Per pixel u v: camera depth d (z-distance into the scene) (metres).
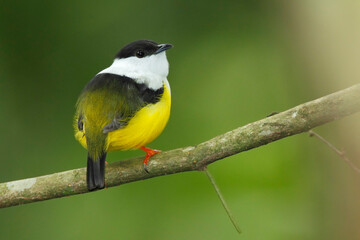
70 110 11.95
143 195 11.32
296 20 12.01
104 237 11.10
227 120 12.20
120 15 12.29
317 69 11.51
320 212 11.02
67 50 12.13
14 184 7.45
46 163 11.62
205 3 12.65
